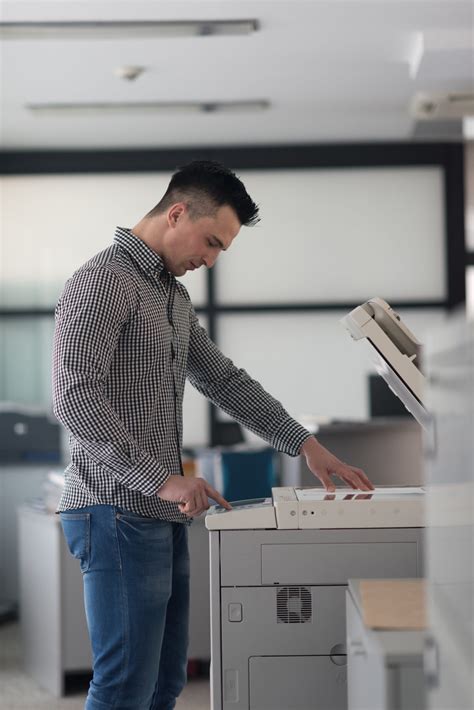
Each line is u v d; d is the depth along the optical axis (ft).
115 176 20.35
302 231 20.40
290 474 12.49
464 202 20.27
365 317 6.48
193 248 6.72
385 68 15.67
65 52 14.64
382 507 6.47
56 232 20.26
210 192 6.63
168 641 6.90
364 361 20.29
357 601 5.01
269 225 20.42
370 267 20.34
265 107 17.72
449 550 3.74
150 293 6.57
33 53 14.64
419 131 19.40
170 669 6.93
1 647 15.71
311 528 6.47
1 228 20.27
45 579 12.71
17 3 12.58
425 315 20.27
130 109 17.58
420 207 20.33
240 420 7.56
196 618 12.61
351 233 20.35
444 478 3.87
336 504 6.49
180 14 13.09
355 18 13.47
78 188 20.29
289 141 20.24
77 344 6.07
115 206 20.30
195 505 6.13
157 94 16.85
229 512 6.51
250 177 20.44
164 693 6.96
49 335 20.26
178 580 6.87
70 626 12.22
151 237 6.75
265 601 6.46
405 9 13.19
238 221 6.84
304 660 6.43
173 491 6.09
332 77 16.10
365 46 14.61
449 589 3.72
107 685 6.30
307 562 6.47
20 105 17.33
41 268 20.29
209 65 15.37
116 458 6.03
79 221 20.27
